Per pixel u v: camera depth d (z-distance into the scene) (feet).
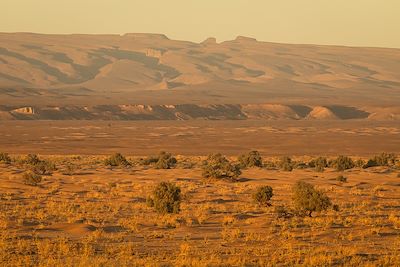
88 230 288.71
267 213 356.38
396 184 544.21
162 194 358.64
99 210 364.79
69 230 290.76
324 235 279.90
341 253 236.22
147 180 568.41
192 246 254.06
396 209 380.78
